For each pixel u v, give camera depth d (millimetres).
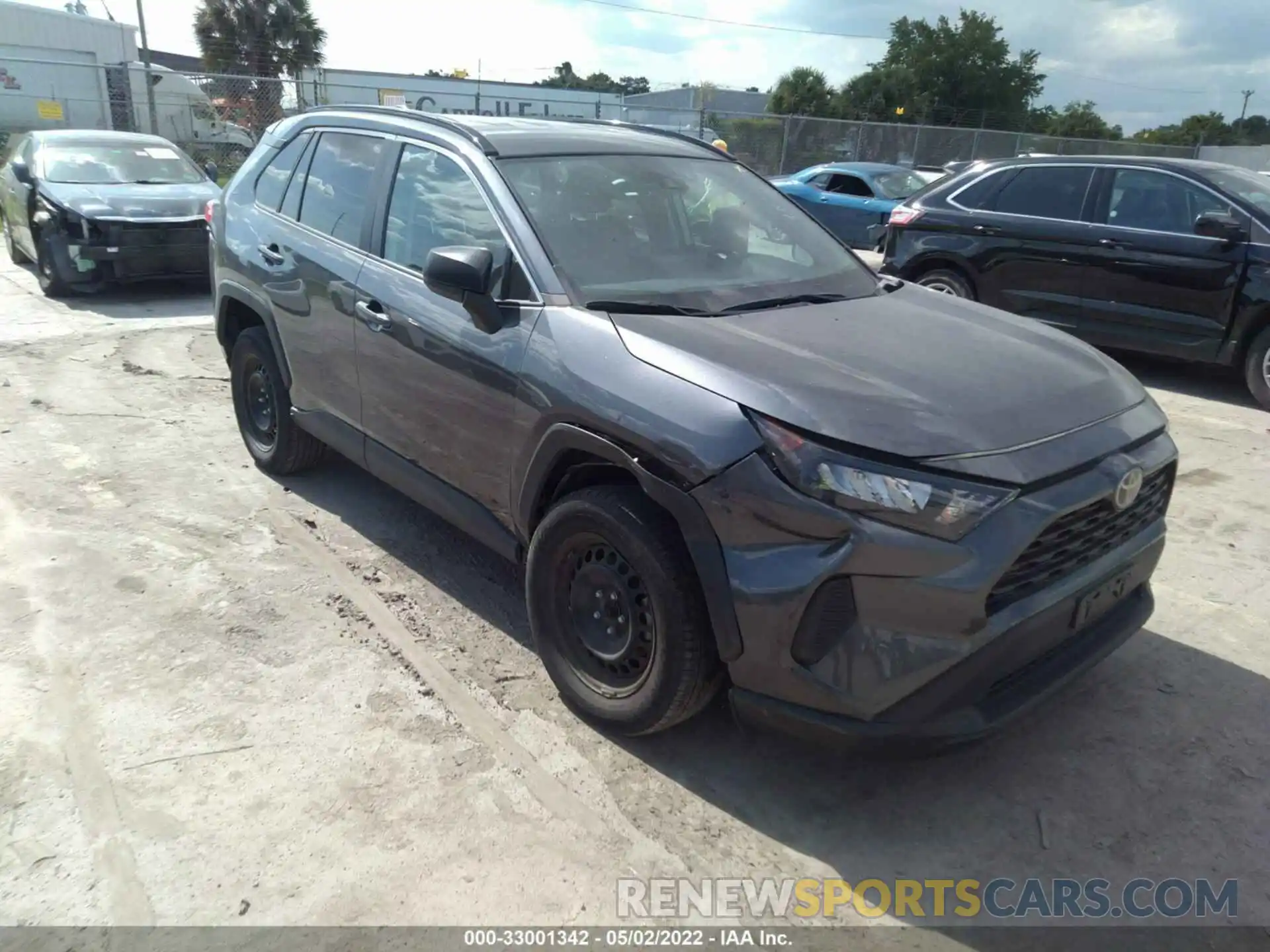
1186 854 2697
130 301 9508
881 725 2471
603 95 31844
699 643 2729
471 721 3139
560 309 3107
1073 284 7629
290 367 4516
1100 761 3074
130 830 2625
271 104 20766
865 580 2398
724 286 3463
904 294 3838
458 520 3596
